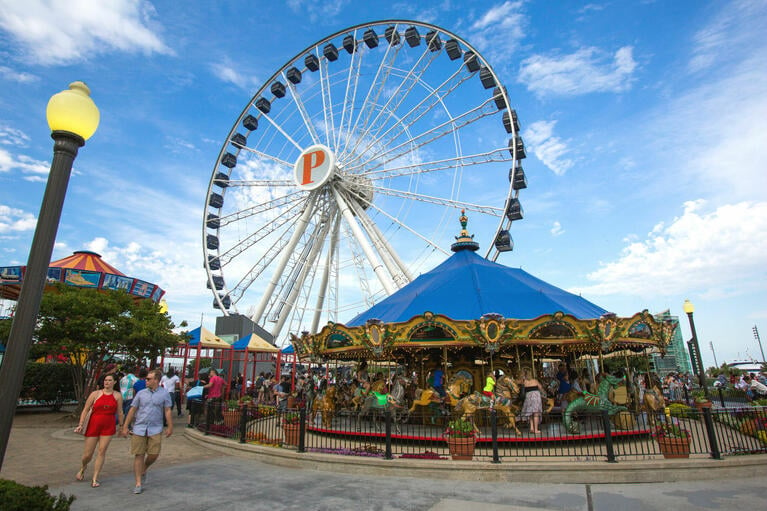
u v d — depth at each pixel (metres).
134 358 20.47
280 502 7.70
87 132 5.30
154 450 8.40
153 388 8.62
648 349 17.23
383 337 13.99
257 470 10.04
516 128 30.72
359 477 9.47
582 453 10.84
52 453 11.67
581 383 15.85
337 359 18.64
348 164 34.72
